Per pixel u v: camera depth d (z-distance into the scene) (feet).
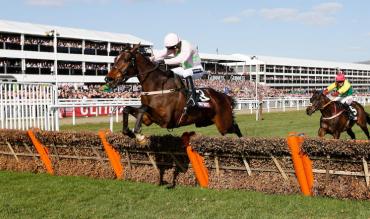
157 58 19.17
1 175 22.12
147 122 18.61
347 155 16.35
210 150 18.51
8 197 17.39
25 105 33.58
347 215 14.80
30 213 15.28
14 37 106.52
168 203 16.43
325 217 14.62
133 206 16.17
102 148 21.16
